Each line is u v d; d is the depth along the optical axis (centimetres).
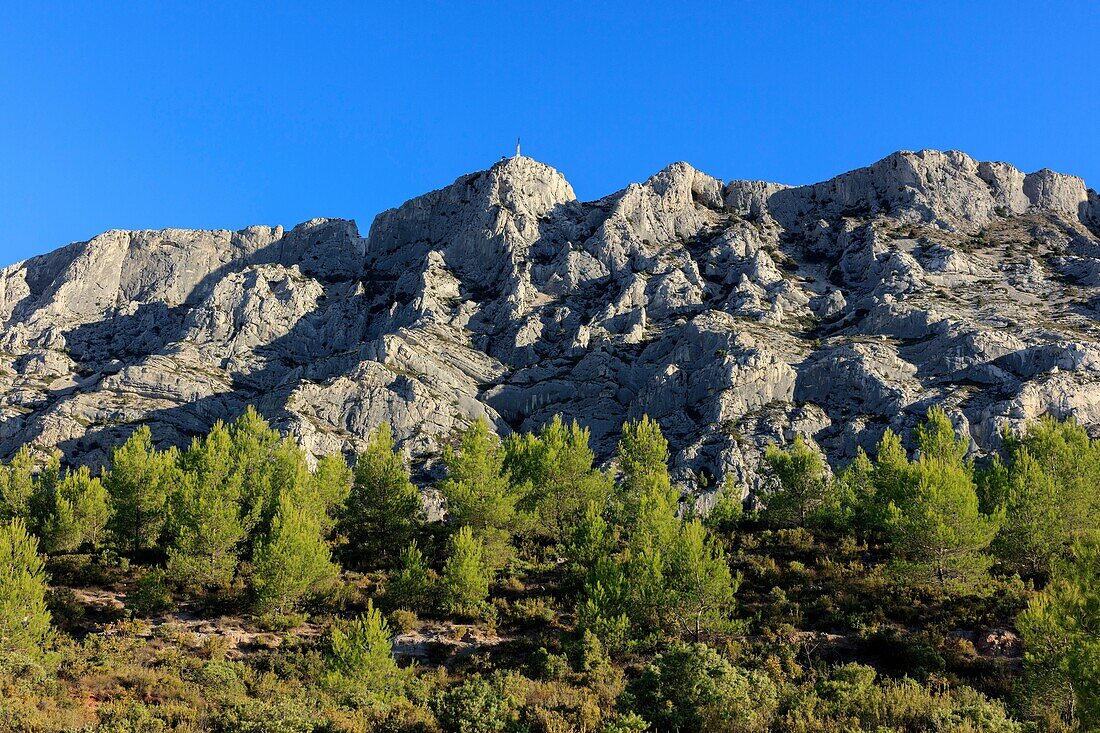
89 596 5284
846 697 3334
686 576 4569
